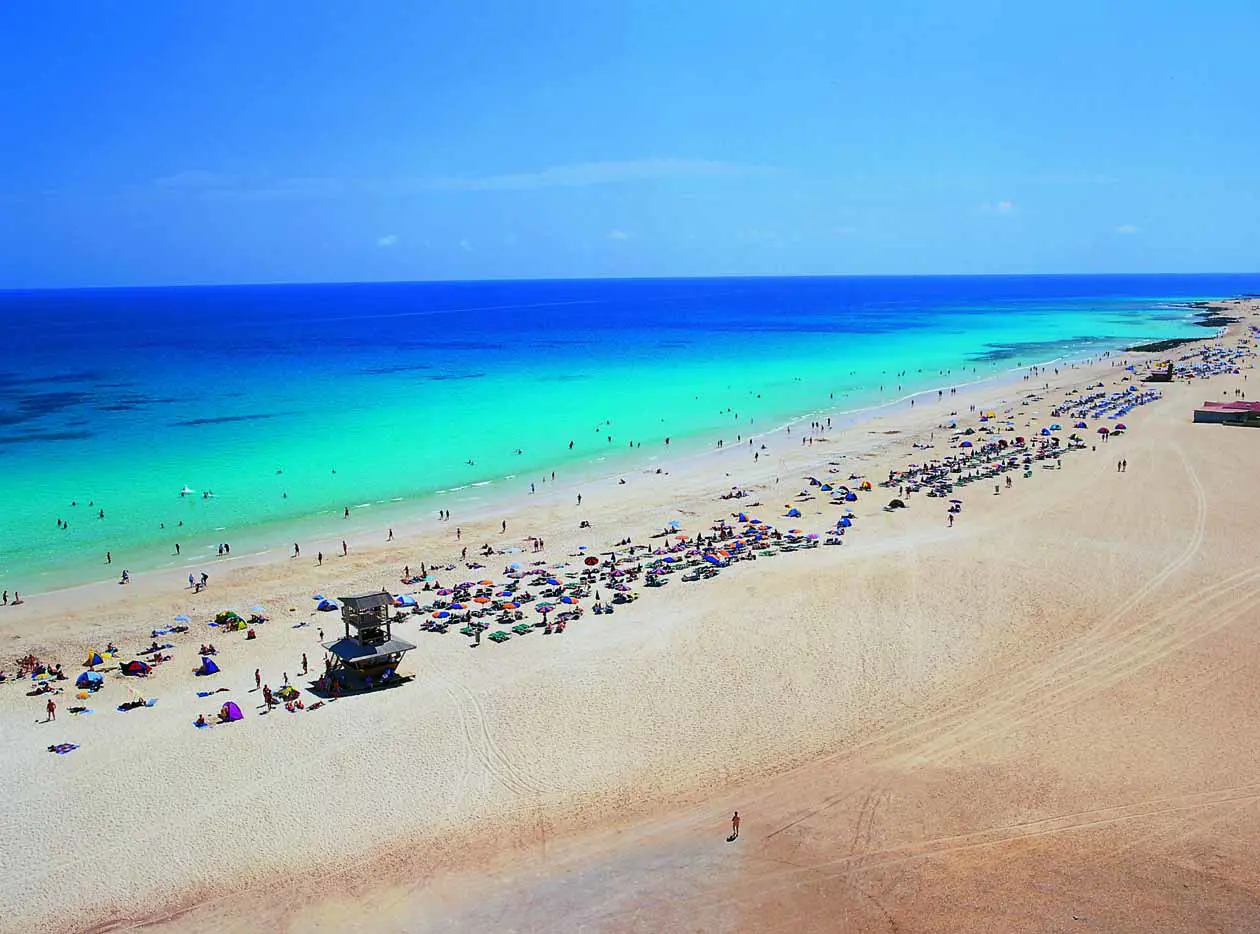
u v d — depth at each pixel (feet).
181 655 149.48
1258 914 84.64
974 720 123.54
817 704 128.88
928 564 181.16
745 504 233.76
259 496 244.63
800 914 87.45
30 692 136.05
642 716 126.21
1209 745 115.14
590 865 95.66
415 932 86.58
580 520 224.53
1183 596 162.61
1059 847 95.71
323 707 130.21
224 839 100.68
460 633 155.84
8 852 98.53
